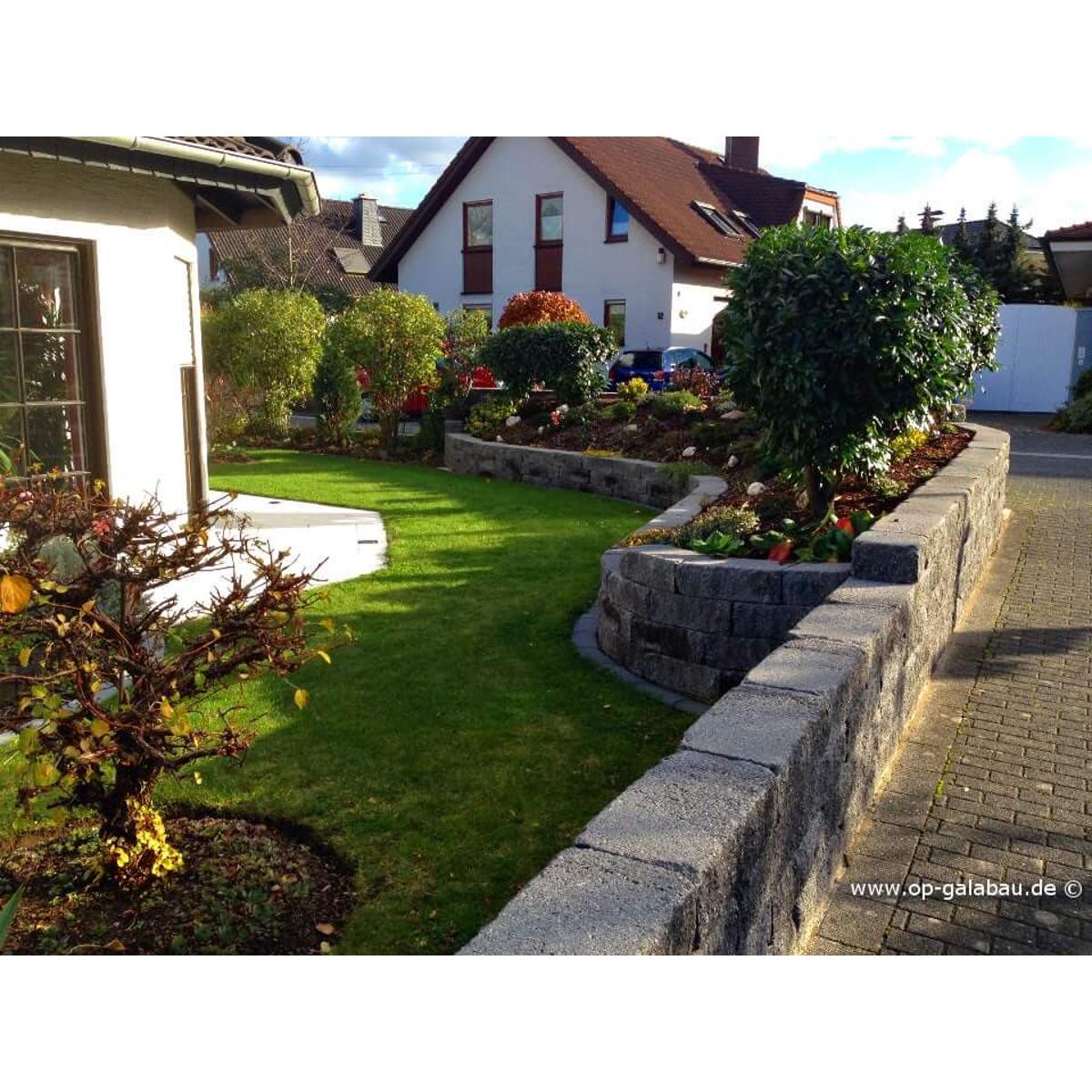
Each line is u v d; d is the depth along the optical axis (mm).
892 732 4242
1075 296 23641
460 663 5676
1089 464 13078
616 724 4852
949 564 5637
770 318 5992
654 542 6117
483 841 3730
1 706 3789
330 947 3117
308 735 4633
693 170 27891
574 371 15102
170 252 6699
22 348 5734
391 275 29000
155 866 3381
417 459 16094
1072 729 4602
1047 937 3059
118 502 3541
